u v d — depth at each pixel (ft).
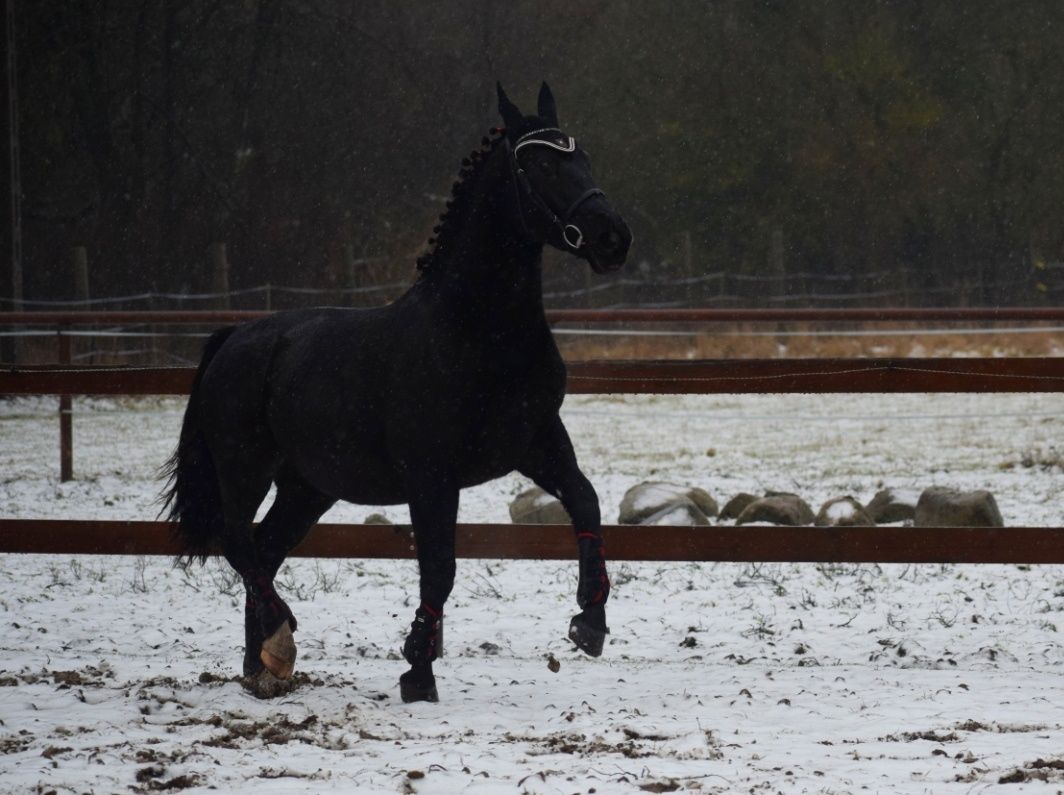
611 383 33.42
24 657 29.30
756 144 155.63
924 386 32.09
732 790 18.35
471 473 24.12
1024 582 38.24
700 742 21.15
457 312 23.52
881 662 28.66
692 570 40.70
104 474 61.67
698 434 76.38
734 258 155.02
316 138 151.64
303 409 25.26
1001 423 77.97
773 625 32.68
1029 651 29.50
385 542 31.94
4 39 98.07
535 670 27.84
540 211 22.67
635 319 47.01
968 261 154.61
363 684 26.40
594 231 22.18
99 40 140.67
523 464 24.63
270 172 150.92
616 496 53.83
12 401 93.09
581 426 80.69
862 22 155.63
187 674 27.40
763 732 22.03
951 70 154.92
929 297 138.41
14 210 98.32
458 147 154.20
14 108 98.68
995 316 44.16
